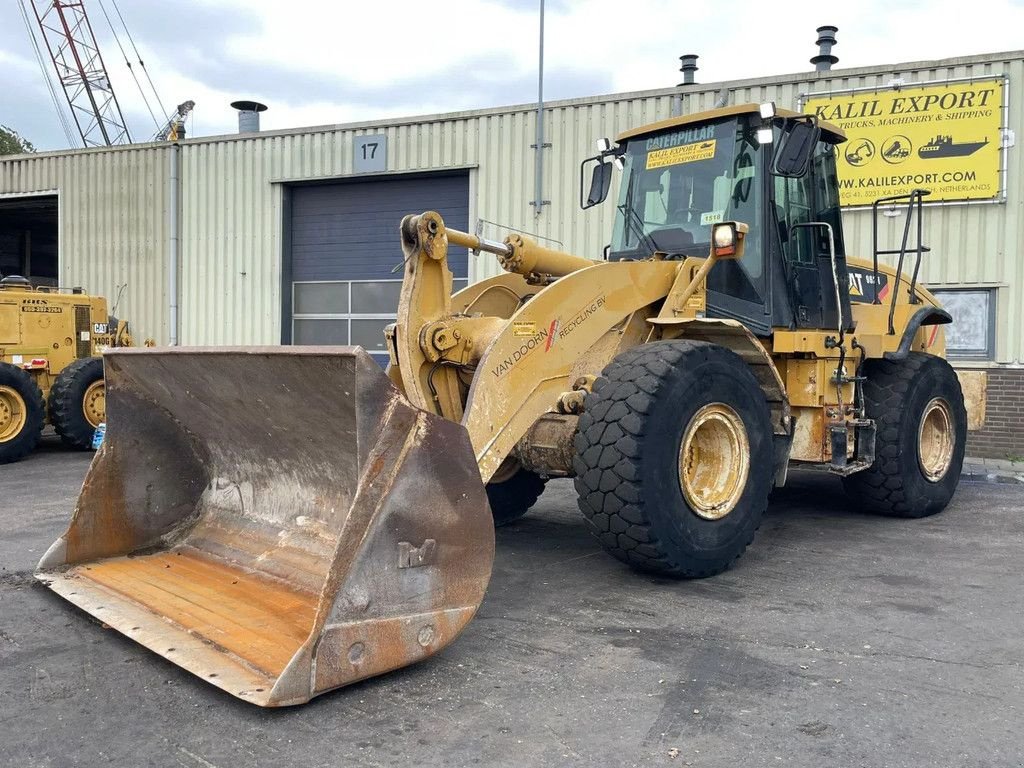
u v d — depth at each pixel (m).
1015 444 9.94
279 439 4.07
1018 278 9.88
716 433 4.78
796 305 5.57
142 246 15.19
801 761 2.72
